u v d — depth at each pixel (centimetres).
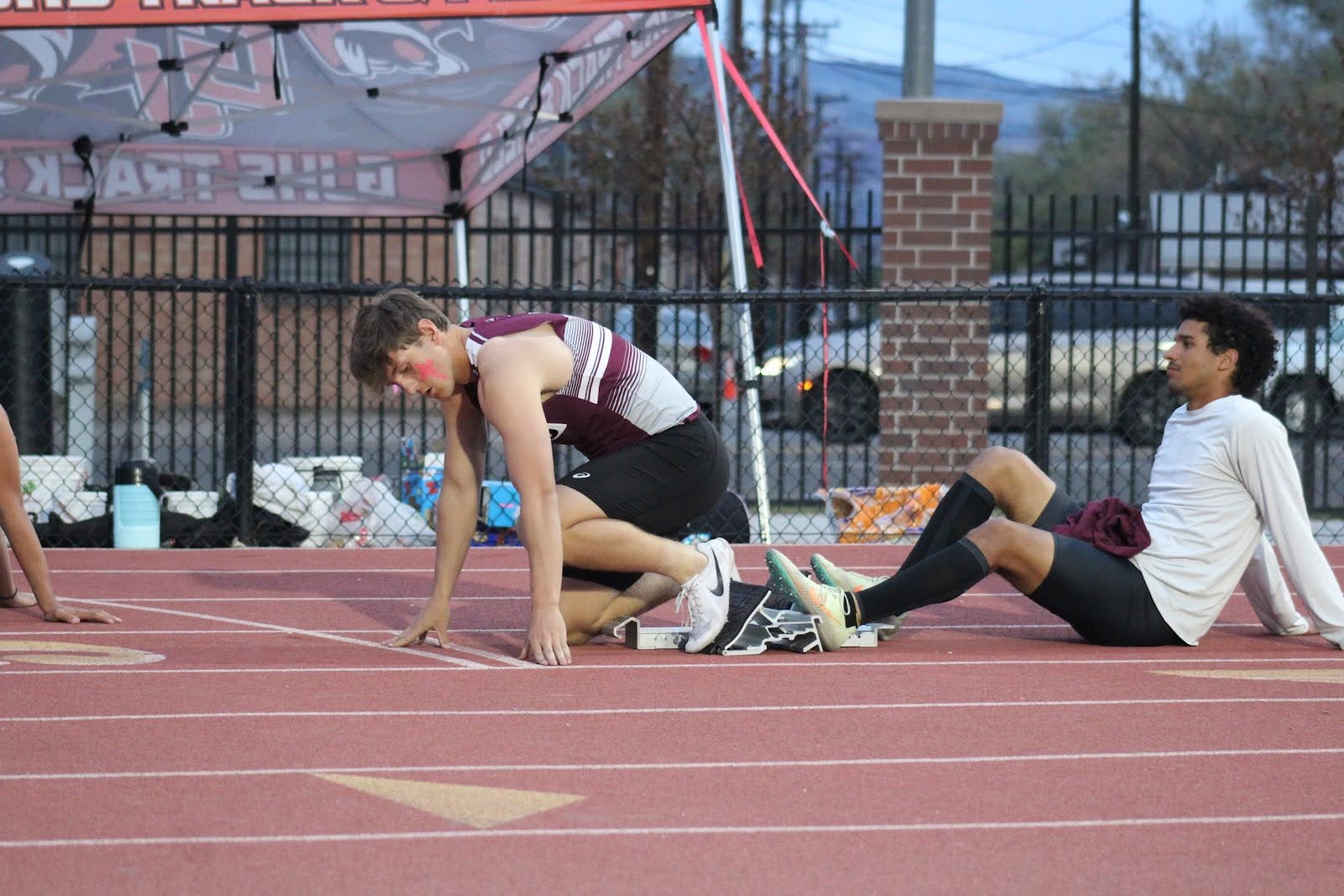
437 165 3042
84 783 962
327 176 3027
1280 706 1203
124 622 1586
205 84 2584
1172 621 1417
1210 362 1404
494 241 6256
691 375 4078
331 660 1366
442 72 2534
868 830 885
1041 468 2327
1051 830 889
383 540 2317
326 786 960
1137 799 950
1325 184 5103
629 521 1369
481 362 1288
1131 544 1411
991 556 1386
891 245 2712
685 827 885
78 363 2731
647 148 5581
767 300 2231
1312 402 2669
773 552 1396
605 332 1342
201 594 1806
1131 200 3475
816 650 1423
